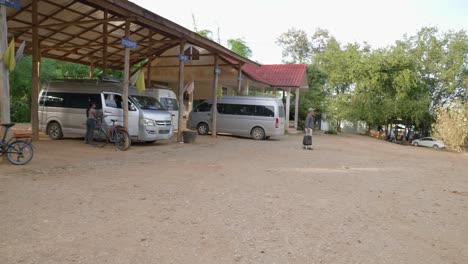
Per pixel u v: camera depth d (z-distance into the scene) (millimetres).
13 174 7297
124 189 6574
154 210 5410
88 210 5223
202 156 11570
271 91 35250
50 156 9805
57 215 4934
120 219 4922
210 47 16422
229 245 4238
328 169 10484
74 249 3873
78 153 10680
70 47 17844
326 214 5762
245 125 19312
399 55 35469
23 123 25781
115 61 22281
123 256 3771
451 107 30719
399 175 10422
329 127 40281
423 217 5988
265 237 4570
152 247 4051
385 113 36969
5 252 3713
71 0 13844
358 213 5949
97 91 13508
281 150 14773
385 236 4898
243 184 7621
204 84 26469
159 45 20016
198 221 5031
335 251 4246
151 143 14484
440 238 4969
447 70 39844
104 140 13242
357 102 37656
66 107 13922
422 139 36594
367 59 36062
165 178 7754
